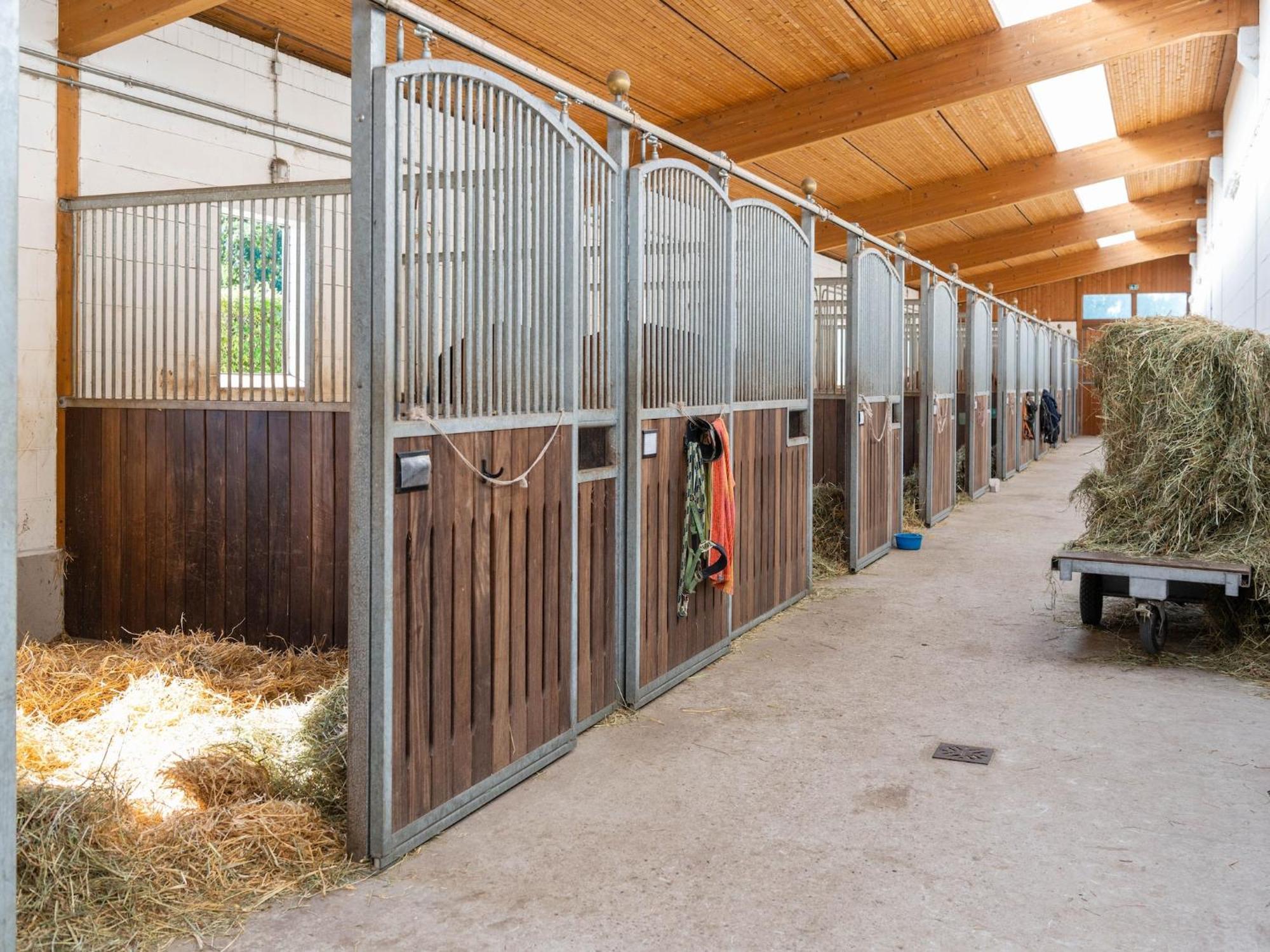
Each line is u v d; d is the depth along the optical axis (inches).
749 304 191.3
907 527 335.6
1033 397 595.2
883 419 281.9
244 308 205.6
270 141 241.3
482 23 267.9
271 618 174.7
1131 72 408.5
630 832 105.7
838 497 288.5
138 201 181.0
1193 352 178.4
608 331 140.6
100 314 197.0
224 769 109.5
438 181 115.9
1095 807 111.6
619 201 142.6
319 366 168.7
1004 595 228.4
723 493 163.5
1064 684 159.2
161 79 214.1
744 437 189.0
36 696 145.4
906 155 462.9
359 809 97.2
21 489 186.1
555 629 126.3
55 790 96.4
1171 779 119.5
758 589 198.8
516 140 117.3
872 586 239.9
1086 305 935.7
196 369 177.6
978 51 338.3
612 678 144.3
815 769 123.3
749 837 104.3
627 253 144.8
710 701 151.7
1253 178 350.3
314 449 169.3
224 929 85.4
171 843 95.3
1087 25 331.0
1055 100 430.0
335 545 169.2
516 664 118.0
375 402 95.3
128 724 131.3
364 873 96.0
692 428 160.4
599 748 131.2
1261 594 163.2
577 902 90.7
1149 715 143.6
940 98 342.3
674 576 158.6
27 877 87.0
